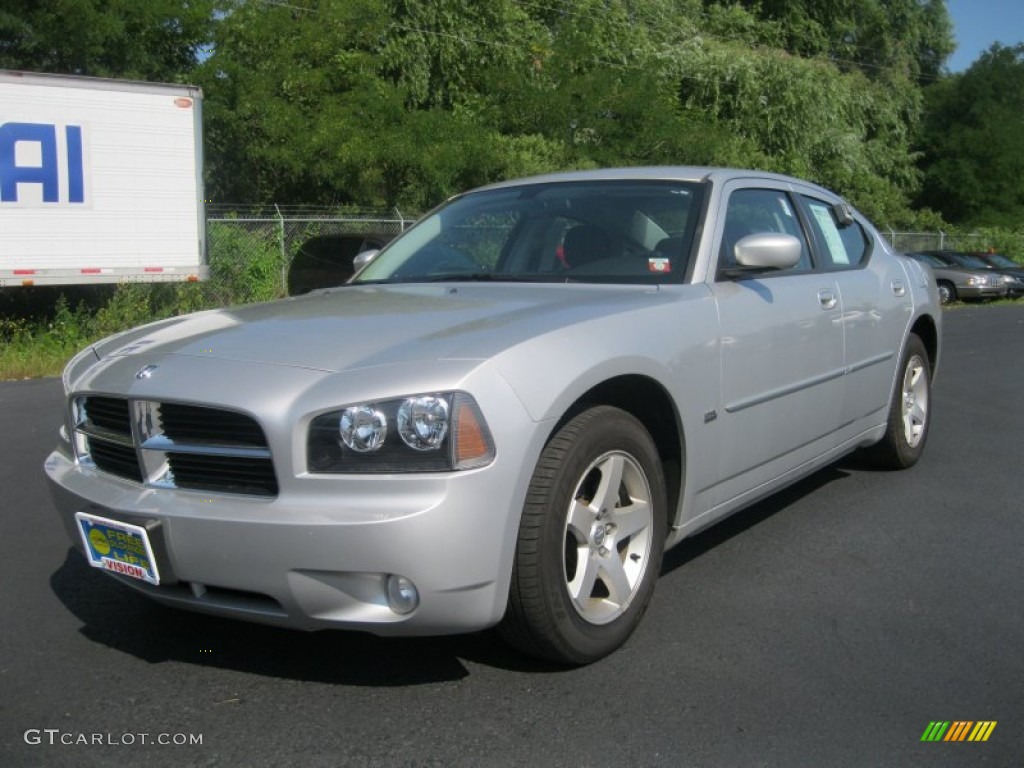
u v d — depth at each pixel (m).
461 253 4.68
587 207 4.57
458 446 2.93
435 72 26.89
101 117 14.45
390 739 2.97
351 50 24.16
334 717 3.11
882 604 4.05
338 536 2.87
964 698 3.24
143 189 14.93
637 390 3.64
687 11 36.56
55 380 11.37
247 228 18.95
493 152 23.78
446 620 2.97
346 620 2.98
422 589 2.90
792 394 4.50
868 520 5.21
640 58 29.55
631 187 4.62
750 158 30.20
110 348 3.88
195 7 22.03
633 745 2.93
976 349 14.22
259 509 2.98
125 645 3.67
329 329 3.47
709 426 3.90
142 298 15.29
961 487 5.88
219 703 3.21
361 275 4.87
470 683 3.32
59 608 4.04
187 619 3.92
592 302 3.68
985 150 45.03
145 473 3.24
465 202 5.07
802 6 44.22
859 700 3.22
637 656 3.53
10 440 7.47
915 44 50.25
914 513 5.34
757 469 4.35
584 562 3.37
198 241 15.52
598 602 3.49
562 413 3.16
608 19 29.06
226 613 3.13
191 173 15.35
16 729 3.04
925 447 6.97
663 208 4.42
